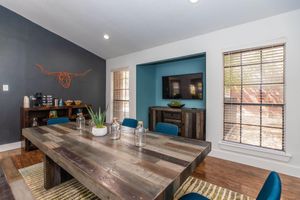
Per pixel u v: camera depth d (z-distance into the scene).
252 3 2.36
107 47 4.62
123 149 1.49
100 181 0.96
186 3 2.56
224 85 3.06
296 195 1.95
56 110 4.14
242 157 2.83
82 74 4.89
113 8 2.97
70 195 1.93
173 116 3.90
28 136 2.05
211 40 3.16
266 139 2.67
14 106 3.70
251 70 2.79
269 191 0.80
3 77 3.54
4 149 3.51
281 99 2.54
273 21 2.51
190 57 3.74
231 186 2.13
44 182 2.08
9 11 3.58
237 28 2.85
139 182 0.95
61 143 1.66
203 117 3.28
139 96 4.59
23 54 3.80
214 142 3.15
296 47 2.34
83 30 3.95
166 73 4.72
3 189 2.05
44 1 3.16
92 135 1.95
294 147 2.38
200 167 2.68
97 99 5.29
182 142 1.70
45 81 4.16
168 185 0.93
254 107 2.78
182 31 3.29
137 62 4.53
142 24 3.29
